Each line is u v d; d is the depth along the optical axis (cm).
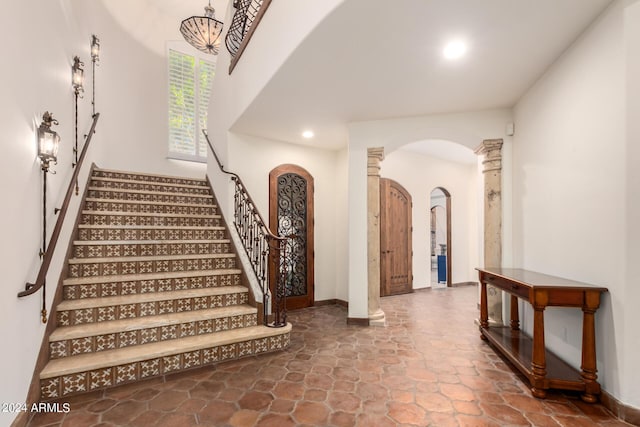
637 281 208
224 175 484
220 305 359
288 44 280
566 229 277
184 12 689
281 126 457
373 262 431
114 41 598
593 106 241
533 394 243
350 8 217
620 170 217
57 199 288
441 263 815
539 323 242
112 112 592
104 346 273
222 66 510
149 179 545
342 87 337
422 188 697
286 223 529
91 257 360
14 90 190
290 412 220
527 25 238
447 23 233
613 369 221
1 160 173
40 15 239
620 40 214
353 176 435
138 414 217
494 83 328
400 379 270
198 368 288
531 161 335
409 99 364
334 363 302
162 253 397
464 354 325
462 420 212
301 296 536
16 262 190
